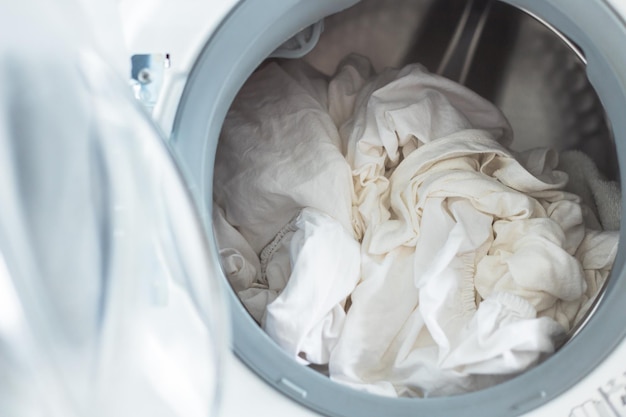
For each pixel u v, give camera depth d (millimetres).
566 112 1115
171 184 551
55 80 481
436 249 941
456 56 1176
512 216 973
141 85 745
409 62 1197
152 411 506
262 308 918
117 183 500
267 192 972
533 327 851
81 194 483
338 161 969
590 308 877
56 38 487
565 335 886
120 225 498
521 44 1117
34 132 470
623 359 821
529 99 1148
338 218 954
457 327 909
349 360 894
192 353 537
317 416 790
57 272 471
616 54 823
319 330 888
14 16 474
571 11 826
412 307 936
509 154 1031
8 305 448
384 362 924
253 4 757
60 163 477
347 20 1165
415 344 922
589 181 1070
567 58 1071
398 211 988
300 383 790
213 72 760
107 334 483
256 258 1002
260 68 1102
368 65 1186
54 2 494
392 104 1046
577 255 990
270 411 785
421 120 1023
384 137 1004
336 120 1124
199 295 558
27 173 466
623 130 853
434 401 806
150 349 509
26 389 456
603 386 818
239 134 1017
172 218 549
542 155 1083
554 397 813
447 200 980
